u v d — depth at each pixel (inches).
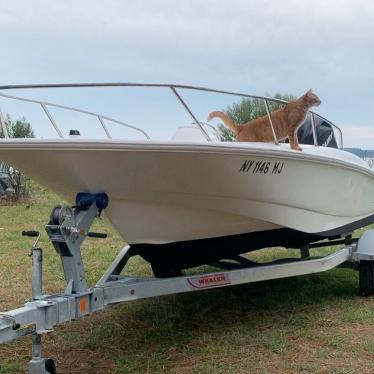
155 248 154.4
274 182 152.3
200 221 149.6
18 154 129.8
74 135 131.4
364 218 213.5
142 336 153.8
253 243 168.4
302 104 155.4
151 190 136.1
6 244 290.4
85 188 137.0
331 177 175.9
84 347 145.9
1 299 188.4
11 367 132.0
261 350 140.7
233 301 187.8
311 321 162.9
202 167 132.2
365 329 155.3
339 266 194.2
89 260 250.7
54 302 113.7
